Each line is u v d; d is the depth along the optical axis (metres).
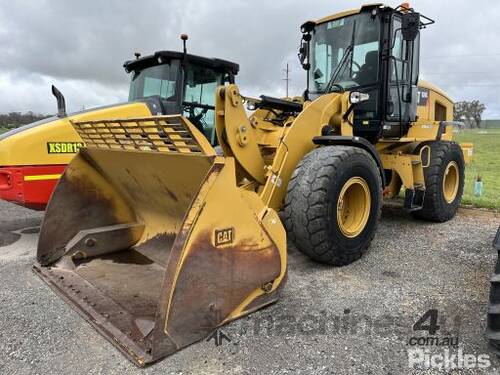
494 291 2.23
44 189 4.47
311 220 3.45
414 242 4.56
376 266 3.79
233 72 5.75
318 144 3.92
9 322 2.73
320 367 2.27
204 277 2.41
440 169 5.33
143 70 5.53
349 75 4.84
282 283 2.94
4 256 4.11
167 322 2.27
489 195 7.77
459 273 3.61
